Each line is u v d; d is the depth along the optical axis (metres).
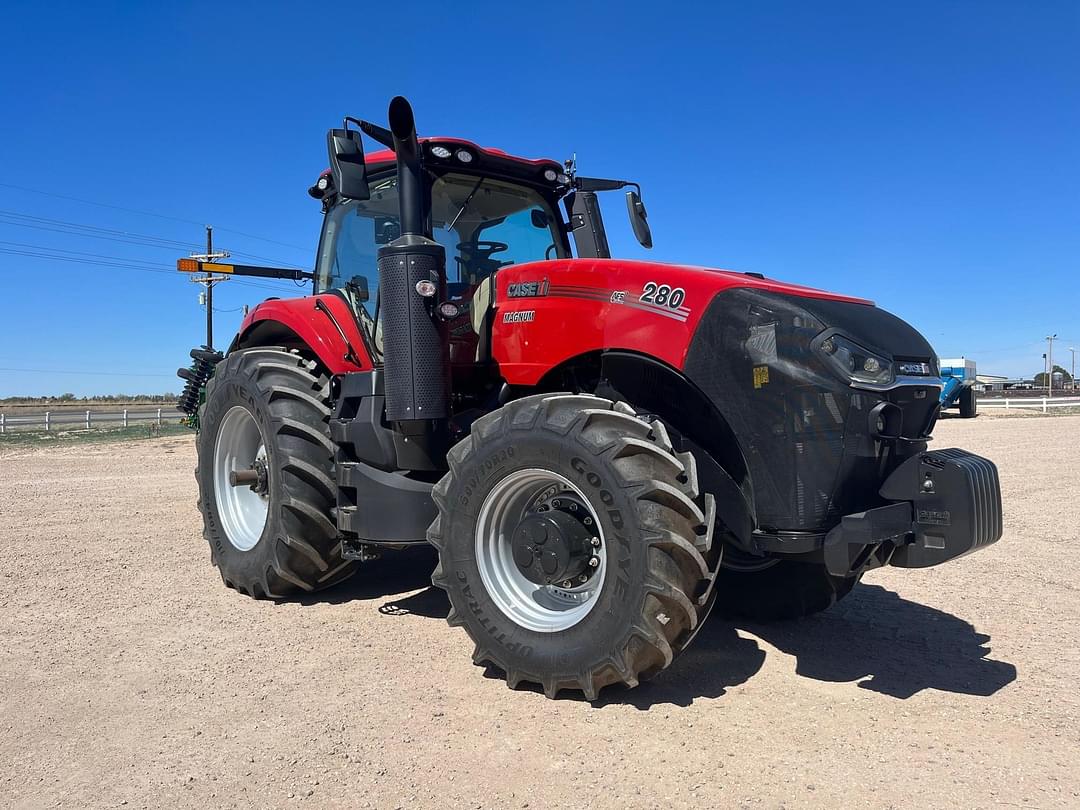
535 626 3.10
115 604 4.41
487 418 3.33
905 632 3.93
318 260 5.03
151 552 5.80
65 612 4.25
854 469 2.93
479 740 2.68
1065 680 3.25
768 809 2.24
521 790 2.36
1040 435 17.14
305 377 4.50
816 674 3.33
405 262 3.68
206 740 2.70
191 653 3.58
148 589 4.75
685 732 2.74
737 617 4.18
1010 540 6.18
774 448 3.00
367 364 4.23
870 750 2.61
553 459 3.03
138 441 20.17
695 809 2.25
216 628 3.97
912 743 2.67
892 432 2.98
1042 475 10.06
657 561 2.79
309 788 2.38
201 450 5.04
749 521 3.16
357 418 4.09
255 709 2.95
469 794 2.34
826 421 2.93
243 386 4.66
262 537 4.41
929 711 2.94
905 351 3.14
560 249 4.93
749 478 3.09
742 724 2.81
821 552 3.33
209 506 4.94
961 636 3.86
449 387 3.81
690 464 2.90
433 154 4.27
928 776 2.44
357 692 3.12
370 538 3.95
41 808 2.28
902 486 2.90
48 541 6.23
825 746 2.64
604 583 2.89
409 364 3.67
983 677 3.29
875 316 3.25
